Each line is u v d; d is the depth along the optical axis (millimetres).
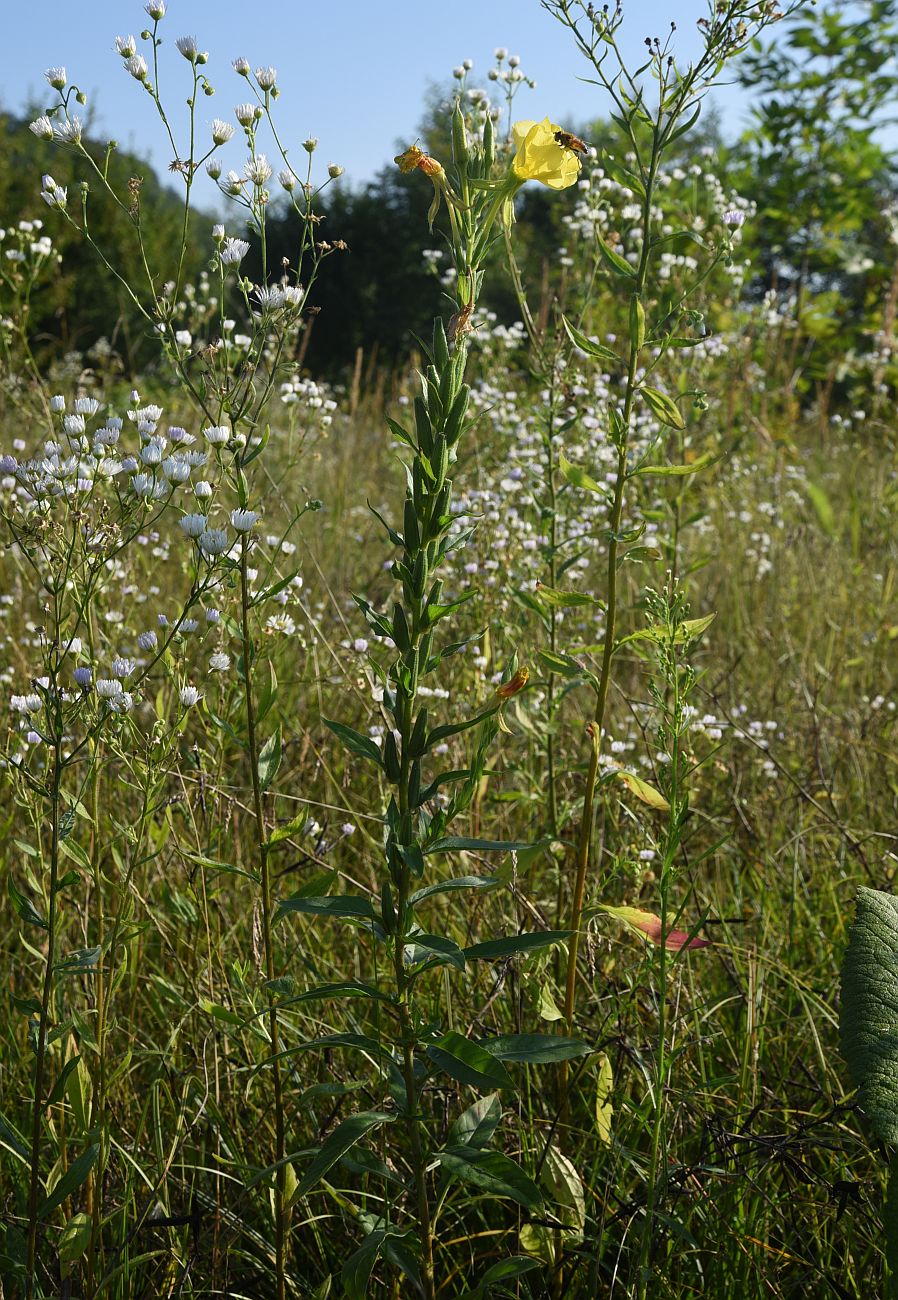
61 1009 2508
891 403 7492
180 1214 2369
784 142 9719
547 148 1943
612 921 2955
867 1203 2160
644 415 4750
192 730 3492
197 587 2330
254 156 2316
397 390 8648
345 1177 2434
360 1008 2832
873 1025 2057
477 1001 2791
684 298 2547
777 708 4609
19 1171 2312
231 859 3230
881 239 11398
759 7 2283
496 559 3783
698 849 3570
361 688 3387
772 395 7988
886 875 3275
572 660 2545
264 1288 2312
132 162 17859
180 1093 2500
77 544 2318
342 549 5496
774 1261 2186
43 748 2936
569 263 4664
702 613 5340
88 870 2348
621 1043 2357
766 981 2945
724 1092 2592
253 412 2498
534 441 4641
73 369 7148
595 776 2422
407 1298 2219
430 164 1938
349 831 2922
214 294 6344
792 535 6234
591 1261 2107
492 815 3330
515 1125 2441
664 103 2395
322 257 2381
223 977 2621
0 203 15969
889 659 5285
